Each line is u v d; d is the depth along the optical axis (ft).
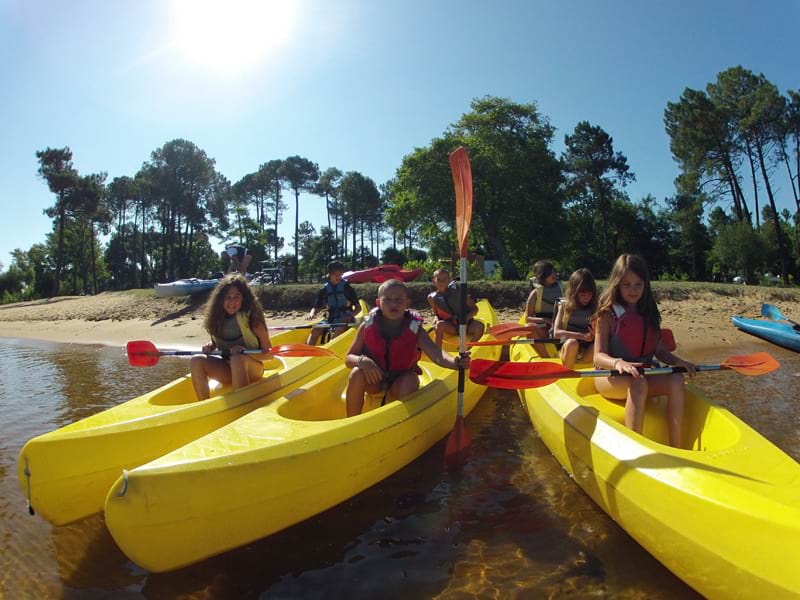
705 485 7.23
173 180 130.82
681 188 104.32
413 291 43.04
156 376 24.81
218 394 13.66
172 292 51.44
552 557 8.58
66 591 7.95
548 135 93.40
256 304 13.83
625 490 8.31
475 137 90.27
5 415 17.93
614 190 126.41
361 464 9.95
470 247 104.37
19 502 11.08
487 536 9.27
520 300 40.91
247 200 172.35
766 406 16.90
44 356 31.55
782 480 7.40
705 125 95.45
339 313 23.29
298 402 12.09
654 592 7.63
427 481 11.56
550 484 11.33
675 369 10.20
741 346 28.86
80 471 9.55
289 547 9.05
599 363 10.82
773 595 6.00
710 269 136.77
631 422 9.95
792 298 41.24
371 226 202.80
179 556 7.87
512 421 16.11
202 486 7.84
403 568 8.38
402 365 12.75
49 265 156.15
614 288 11.27
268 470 8.43
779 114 89.97
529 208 88.43
